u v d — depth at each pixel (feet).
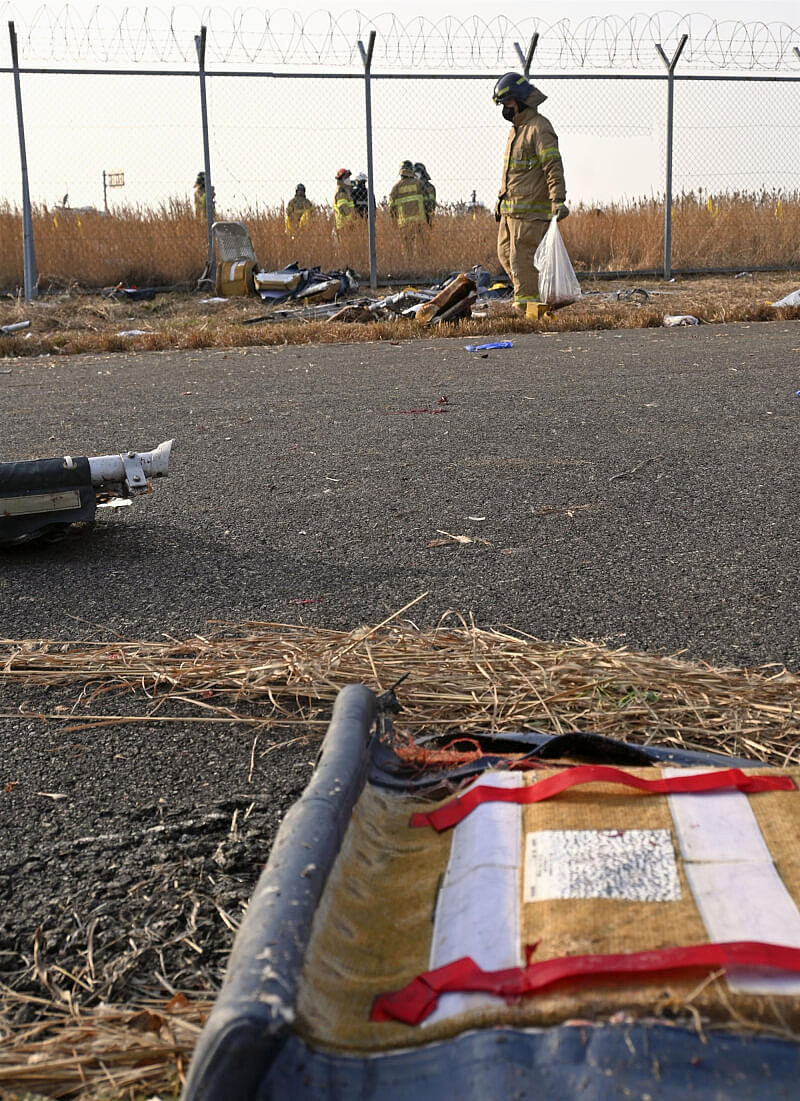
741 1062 3.29
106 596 10.39
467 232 52.60
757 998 3.40
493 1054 3.34
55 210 50.47
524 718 7.22
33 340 34.81
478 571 10.69
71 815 6.59
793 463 14.80
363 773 5.04
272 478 14.98
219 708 7.89
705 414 18.61
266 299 46.47
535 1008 3.46
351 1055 3.44
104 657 8.78
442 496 13.67
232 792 6.79
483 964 3.70
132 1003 4.95
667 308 39.55
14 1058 4.51
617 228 56.44
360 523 12.59
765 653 8.44
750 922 3.76
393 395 21.91
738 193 56.49
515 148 36.63
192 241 51.13
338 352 30.81
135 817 6.54
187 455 16.71
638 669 7.86
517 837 4.48
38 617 9.88
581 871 4.13
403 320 37.93
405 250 52.29
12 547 11.99
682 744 6.83
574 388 21.95
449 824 4.74
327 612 9.71
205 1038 3.27
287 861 4.09
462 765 5.55
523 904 4.00
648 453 15.70
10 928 5.56
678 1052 3.31
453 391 22.16
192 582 10.71
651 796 4.70
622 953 3.60
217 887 5.83
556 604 9.70
